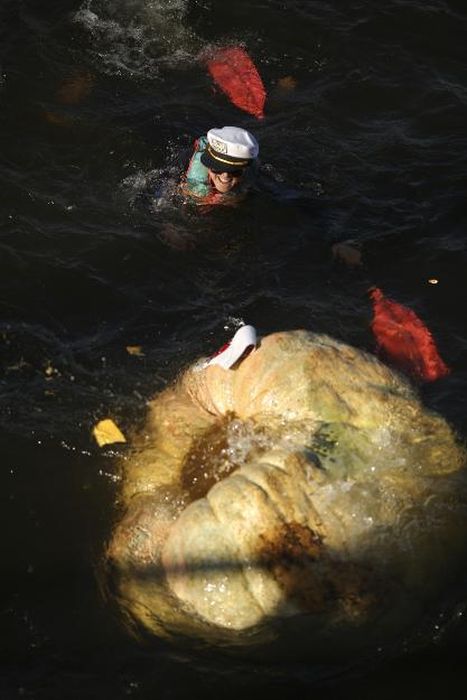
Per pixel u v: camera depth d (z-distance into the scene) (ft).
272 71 32.55
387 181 28.63
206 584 16.51
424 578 17.04
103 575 17.94
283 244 26.25
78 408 21.12
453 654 17.19
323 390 18.49
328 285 25.13
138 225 26.48
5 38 32.24
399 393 19.12
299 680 16.79
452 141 30.25
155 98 30.94
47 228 26.05
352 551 16.66
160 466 19.15
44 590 17.85
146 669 16.80
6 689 16.39
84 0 34.12
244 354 19.58
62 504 19.20
